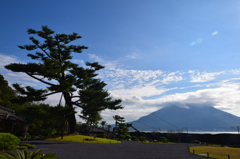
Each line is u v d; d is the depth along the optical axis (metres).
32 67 39.50
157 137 74.94
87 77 50.44
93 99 48.91
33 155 10.90
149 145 39.06
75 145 31.42
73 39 46.78
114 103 51.50
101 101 51.22
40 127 52.81
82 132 68.56
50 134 45.22
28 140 38.78
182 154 24.05
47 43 44.50
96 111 52.34
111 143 40.69
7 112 30.17
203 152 27.17
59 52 46.62
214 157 21.75
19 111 47.44
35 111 39.16
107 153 22.56
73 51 48.88
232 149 32.81
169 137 73.19
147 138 75.25
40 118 41.00
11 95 51.19
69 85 40.88
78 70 49.78
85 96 48.66
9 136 19.27
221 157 22.06
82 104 51.47
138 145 37.88
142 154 22.83
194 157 21.45
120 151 25.33
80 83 50.66
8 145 18.78
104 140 45.25
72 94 51.91
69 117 51.28
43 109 40.72
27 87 42.72
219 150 30.72
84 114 53.38
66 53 47.00
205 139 66.00
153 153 24.33
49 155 10.60
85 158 18.06
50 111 39.81
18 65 39.62
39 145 28.95
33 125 50.47
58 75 43.72
